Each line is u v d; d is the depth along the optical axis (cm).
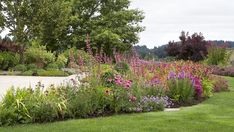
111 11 4209
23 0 2706
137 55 1255
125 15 4141
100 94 992
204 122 913
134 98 1037
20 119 864
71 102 948
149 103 1077
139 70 1223
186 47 3300
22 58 2670
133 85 1092
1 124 838
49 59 2730
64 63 2827
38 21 2753
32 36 2773
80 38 3944
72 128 816
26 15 2750
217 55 3128
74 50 3106
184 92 1245
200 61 3256
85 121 888
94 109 961
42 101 912
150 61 1797
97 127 828
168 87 1252
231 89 1820
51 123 864
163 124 874
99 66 1077
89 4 4212
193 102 1276
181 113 1028
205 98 1425
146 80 1229
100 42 3950
